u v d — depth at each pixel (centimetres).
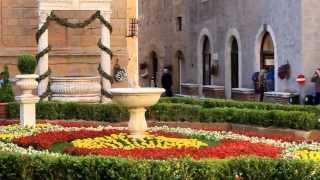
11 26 3105
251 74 3966
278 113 2095
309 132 1997
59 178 1072
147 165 1044
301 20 3341
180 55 5162
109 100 2823
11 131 1930
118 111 2358
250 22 3966
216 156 1313
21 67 2611
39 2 2872
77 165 1064
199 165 1050
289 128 2055
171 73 5281
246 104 2512
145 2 5972
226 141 1642
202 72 4781
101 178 1052
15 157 1095
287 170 1057
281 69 3478
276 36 3622
